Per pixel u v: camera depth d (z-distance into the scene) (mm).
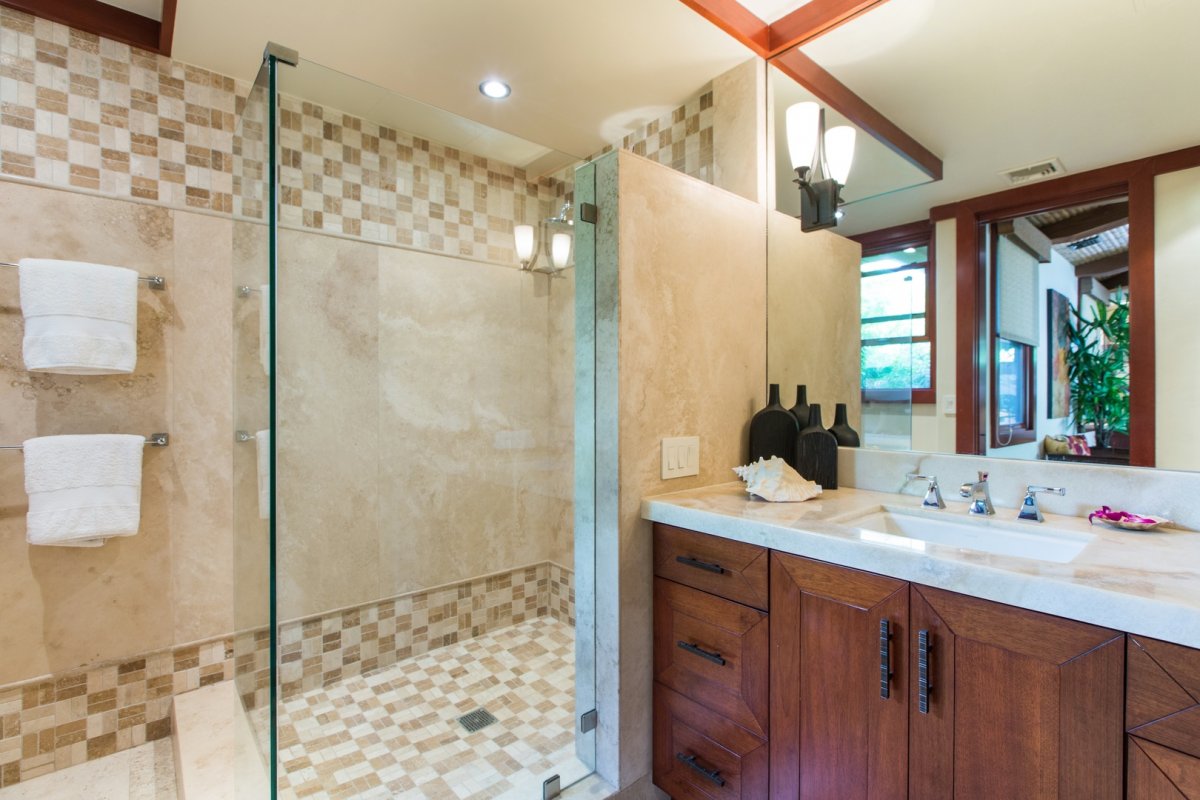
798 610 1200
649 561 1551
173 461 1866
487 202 2352
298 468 1912
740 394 1822
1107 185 1281
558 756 1649
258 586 1482
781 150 1871
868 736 1087
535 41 1779
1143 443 1227
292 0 1575
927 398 1575
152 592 1836
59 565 1689
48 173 1671
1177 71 1198
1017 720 901
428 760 1639
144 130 1814
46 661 1672
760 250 1895
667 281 1587
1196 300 1168
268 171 1471
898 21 1601
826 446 1672
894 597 1046
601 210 1519
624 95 2088
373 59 1863
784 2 1752
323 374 1968
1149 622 769
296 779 1566
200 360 1912
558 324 2223
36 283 1547
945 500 1513
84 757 1728
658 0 1588
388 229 2121
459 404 2342
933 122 1554
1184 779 744
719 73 1955
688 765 1447
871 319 1688
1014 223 1417
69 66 1695
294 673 1887
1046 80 1370
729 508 1422
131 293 1690
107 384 1764
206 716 1786
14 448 1604
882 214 1660
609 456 1507
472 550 2307
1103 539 1103
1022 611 895
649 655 1555
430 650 2230
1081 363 1307
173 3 1590
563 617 2135
